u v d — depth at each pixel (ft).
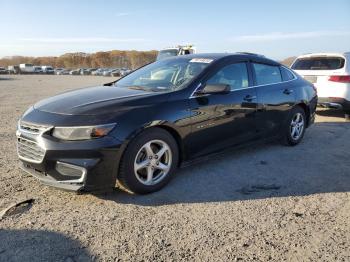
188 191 14.48
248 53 19.12
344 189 14.92
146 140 13.67
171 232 11.25
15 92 62.95
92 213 12.44
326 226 11.77
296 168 17.49
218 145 16.61
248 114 17.81
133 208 12.86
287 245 10.61
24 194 13.88
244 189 14.75
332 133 25.36
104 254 10.03
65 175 12.71
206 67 16.47
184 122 14.79
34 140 13.04
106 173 12.81
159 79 16.83
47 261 9.66
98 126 12.61
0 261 9.61
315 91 23.17
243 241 10.78
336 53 30.35
